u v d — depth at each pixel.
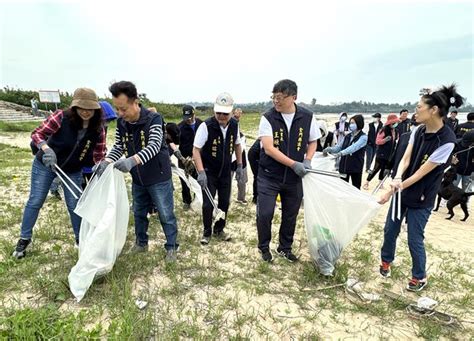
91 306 2.52
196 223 4.56
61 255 3.30
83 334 2.09
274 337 2.37
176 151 4.62
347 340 2.39
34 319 2.17
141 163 2.87
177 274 3.12
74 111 2.93
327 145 7.52
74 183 3.12
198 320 2.48
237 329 2.41
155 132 2.99
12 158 9.88
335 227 3.19
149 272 3.08
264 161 3.43
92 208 2.78
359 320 2.64
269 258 3.52
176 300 2.69
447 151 2.71
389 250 3.29
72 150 3.12
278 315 2.63
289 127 3.29
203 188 3.69
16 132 17.61
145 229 3.51
